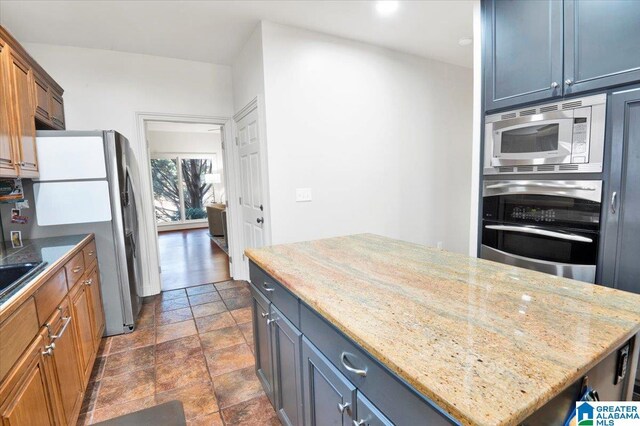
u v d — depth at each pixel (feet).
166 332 9.14
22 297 3.86
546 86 6.18
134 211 10.38
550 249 6.38
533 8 6.29
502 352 2.46
